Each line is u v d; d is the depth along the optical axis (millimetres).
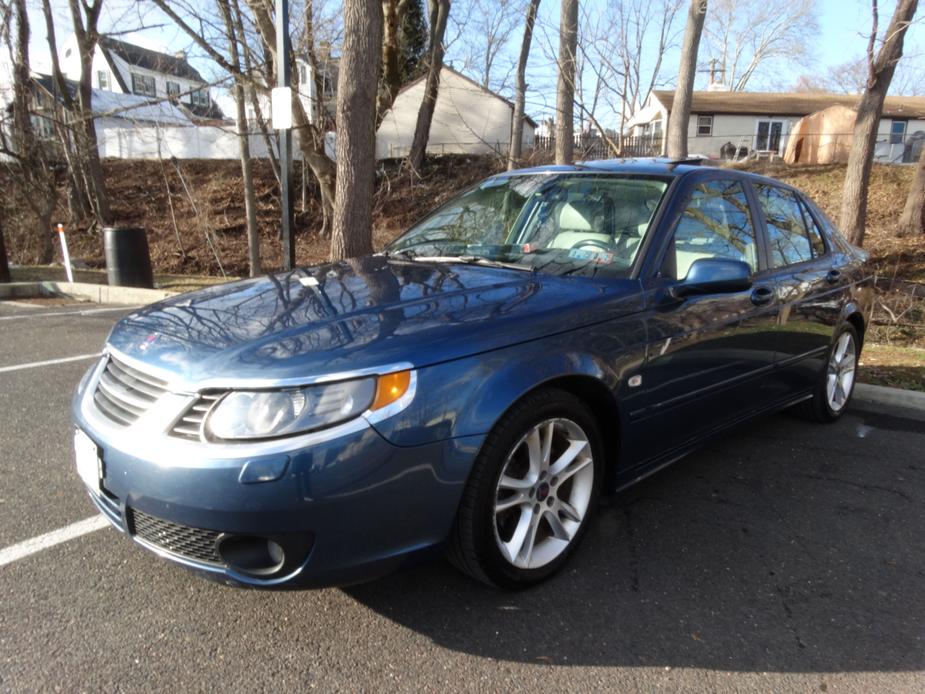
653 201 3391
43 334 7234
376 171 24016
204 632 2422
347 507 2137
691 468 4000
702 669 2309
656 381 3035
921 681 2279
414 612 2566
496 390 2387
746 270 3057
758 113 33094
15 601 2570
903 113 32906
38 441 4117
